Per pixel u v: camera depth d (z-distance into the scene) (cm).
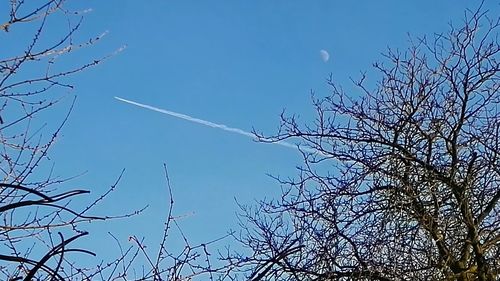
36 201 319
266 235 822
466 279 852
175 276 444
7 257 309
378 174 918
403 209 876
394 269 838
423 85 968
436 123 937
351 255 852
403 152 922
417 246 873
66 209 349
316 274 810
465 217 880
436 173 904
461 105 949
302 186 904
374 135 964
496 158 912
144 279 437
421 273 852
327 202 880
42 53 530
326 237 841
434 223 873
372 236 860
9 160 474
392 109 977
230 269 468
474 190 906
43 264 309
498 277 862
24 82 520
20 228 423
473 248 871
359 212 888
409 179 908
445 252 864
